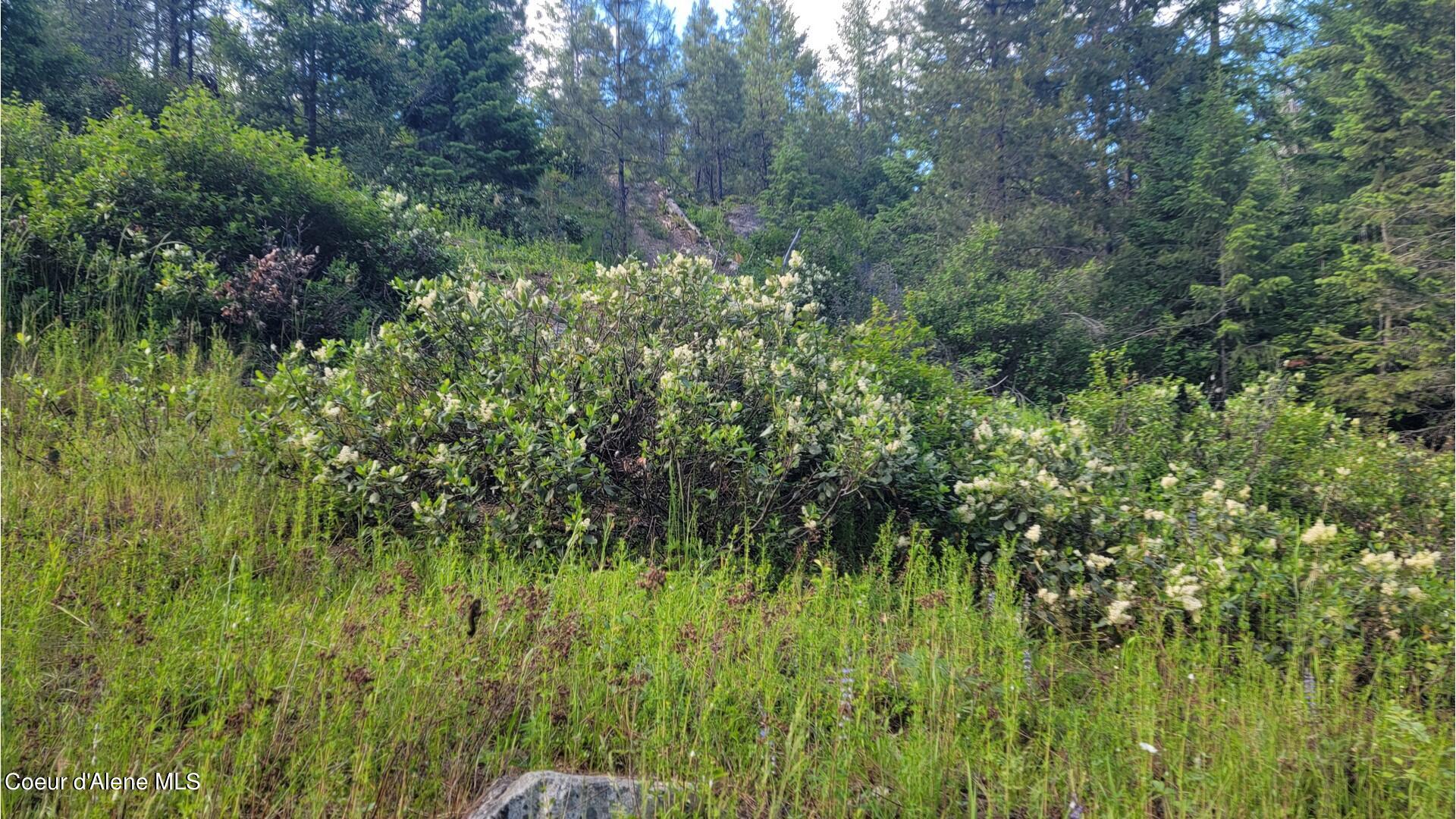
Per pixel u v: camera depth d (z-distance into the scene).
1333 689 3.55
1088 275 15.38
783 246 20.31
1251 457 6.58
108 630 3.12
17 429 4.83
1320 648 3.93
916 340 7.79
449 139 19.72
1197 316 13.99
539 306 5.59
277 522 4.31
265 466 4.74
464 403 4.92
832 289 15.32
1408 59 12.42
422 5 21.95
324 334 8.16
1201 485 5.44
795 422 4.91
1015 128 20.88
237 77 16.75
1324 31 17.34
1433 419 11.02
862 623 4.02
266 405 5.62
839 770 2.83
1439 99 11.95
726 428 4.75
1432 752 3.05
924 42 26.09
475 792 2.64
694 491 4.96
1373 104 12.85
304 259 8.23
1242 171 14.97
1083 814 2.78
